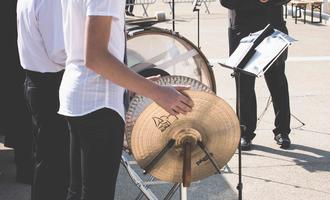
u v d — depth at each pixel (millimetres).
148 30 3258
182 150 2512
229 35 4512
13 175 4098
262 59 2867
